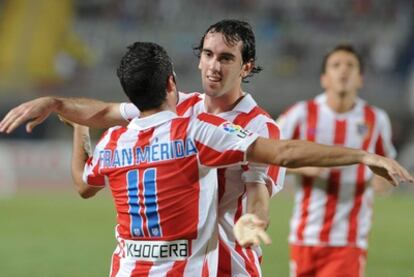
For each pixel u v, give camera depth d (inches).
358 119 1176.2
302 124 1182.9
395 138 3981.3
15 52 4318.4
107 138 687.7
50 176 3558.1
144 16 4704.7
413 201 3400.6
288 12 4744.1
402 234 2330.2
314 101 1189.1
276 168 712.4
